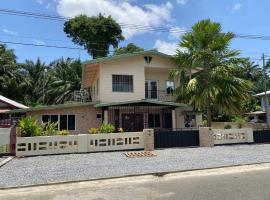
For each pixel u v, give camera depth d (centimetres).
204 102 2022
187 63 2081
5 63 4241
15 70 4297
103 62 2184
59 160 1262
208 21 2084
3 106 2677
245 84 2014
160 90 2447
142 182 875
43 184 862
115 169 1059
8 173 1009
